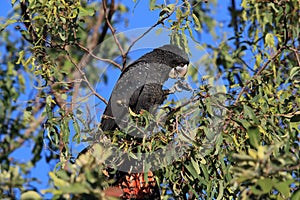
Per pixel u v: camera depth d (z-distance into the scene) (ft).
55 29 38.17
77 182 25.71
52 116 35.94
